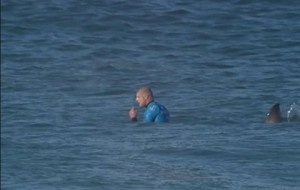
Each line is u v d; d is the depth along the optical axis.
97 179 47.56
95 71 77.94
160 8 94.38
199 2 94.44
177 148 53.22
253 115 61.19
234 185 46.09
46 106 66.38
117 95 70.38
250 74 71.88
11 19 94.44
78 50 85.75
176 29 89.50
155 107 60.12
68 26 92.75
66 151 53.12
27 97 69.62
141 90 60.47
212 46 82.69
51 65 80.69
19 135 57.47
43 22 93.75
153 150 52.97
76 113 63.94
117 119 61.69
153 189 45.72
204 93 67.62
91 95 70.38
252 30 85.44
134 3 96.06
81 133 58.06
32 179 47.75
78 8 96.00
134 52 83.81
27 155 52.16
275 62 74.94
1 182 47.22
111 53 84.38
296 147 52.81
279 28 85.00
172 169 49.00
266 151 52.06
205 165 49.56
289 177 47.34
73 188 46.31
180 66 77.25
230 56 79.00
